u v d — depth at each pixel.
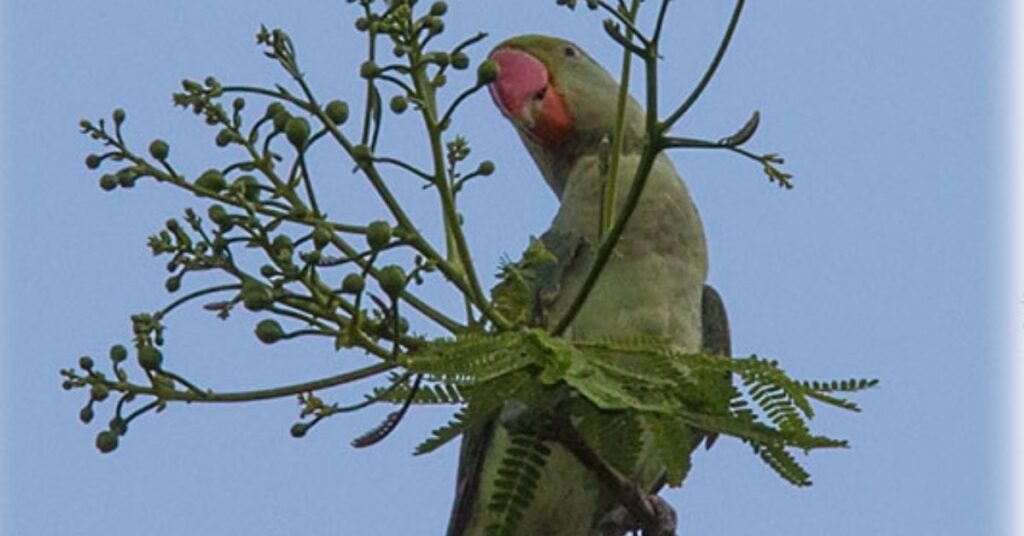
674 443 8.17
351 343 7.88
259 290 7.89
